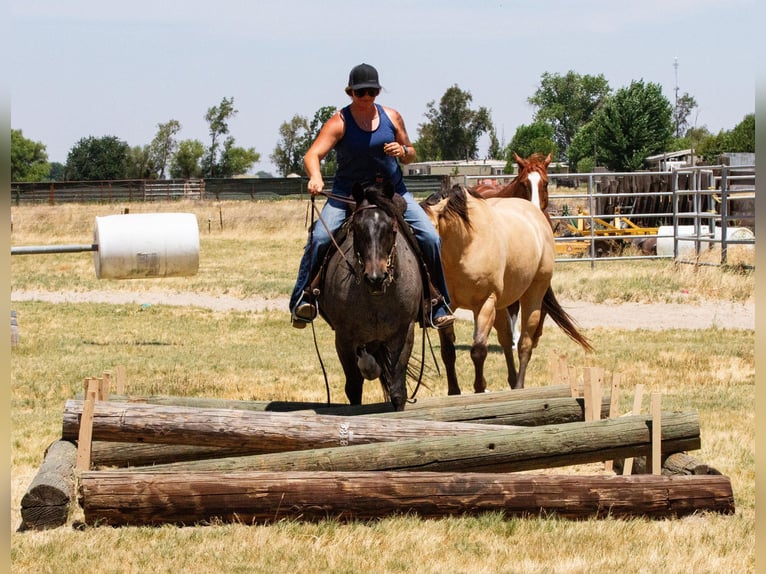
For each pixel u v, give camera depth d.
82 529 7.54
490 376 14.49
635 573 6.59
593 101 158.75
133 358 16.56
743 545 7.12
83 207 62.72
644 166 89.31
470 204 11.10
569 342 17.86
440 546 7.04
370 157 9.49
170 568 6.61
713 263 26.08
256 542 7.08
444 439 8.02
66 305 23.80
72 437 8.44
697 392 13.09
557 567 6.66
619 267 28.72
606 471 9.45
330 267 9.07
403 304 8.87
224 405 9.56
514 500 7.69
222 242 45.09
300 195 69.75
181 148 115.44
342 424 8.41
